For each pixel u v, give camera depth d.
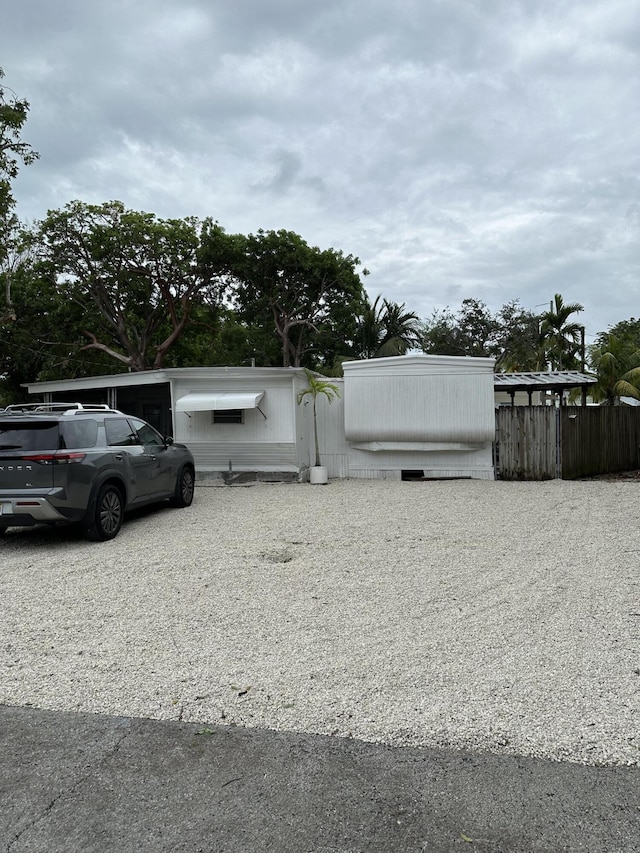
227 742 3.31
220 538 8.20
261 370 13.41
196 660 4.35
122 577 6.46
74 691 3.92
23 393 28.66
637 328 39.66
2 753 3.24
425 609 5.30
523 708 3.58
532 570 6.45
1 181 16.80
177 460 10.54
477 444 13.90
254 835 2.59
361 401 13.95
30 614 5.39
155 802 2.82
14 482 7.48
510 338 31.73
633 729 3.34
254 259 26.27
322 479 13.49
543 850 2.47
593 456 14.97
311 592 5.82
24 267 25.33
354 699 3.74
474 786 2.89
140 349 28.52
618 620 4.94
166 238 25.92
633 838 2.52
